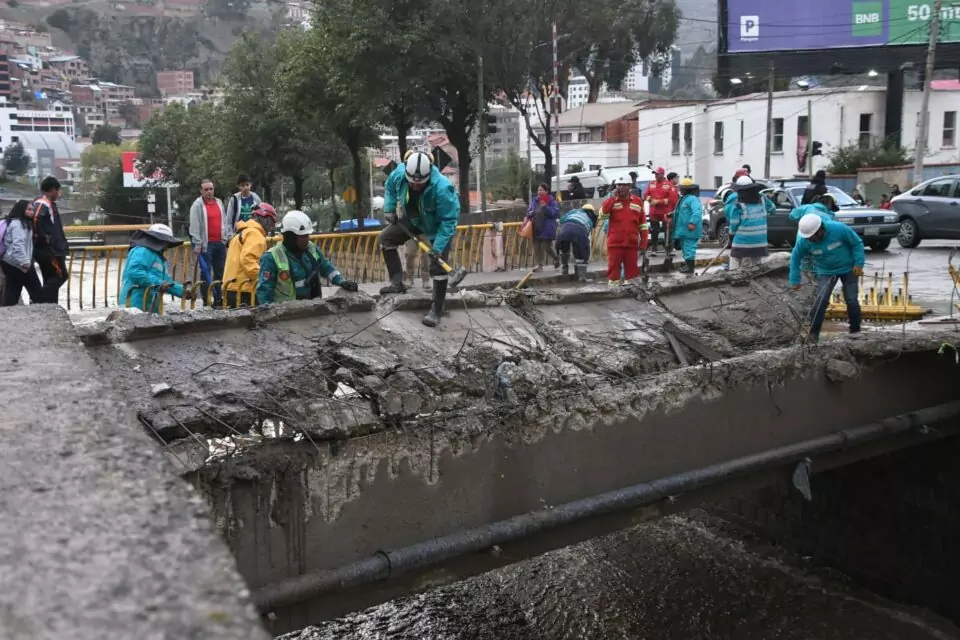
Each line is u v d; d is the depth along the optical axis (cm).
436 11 2141
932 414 721
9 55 16612
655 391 575
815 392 669
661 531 958
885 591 810
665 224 1658
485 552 500
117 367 438
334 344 510
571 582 825
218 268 1053
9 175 10256
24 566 123
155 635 108
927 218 1822
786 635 742
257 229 691
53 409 192
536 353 586
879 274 1466
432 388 503
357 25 2150
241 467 406
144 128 4947
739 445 629
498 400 523
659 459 584
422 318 589
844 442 671
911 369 727
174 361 458
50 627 108
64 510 141
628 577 844
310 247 608
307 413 433
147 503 146
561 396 531
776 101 4006
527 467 514
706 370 605
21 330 284
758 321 757
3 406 193
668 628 750
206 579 123
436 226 627
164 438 400
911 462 786
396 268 654
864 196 3353
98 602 115
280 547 421
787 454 643
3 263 879
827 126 3819
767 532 937
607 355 622
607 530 569
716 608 786
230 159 3416
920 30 3375
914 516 784
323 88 2633
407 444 460
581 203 1920
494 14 2175
